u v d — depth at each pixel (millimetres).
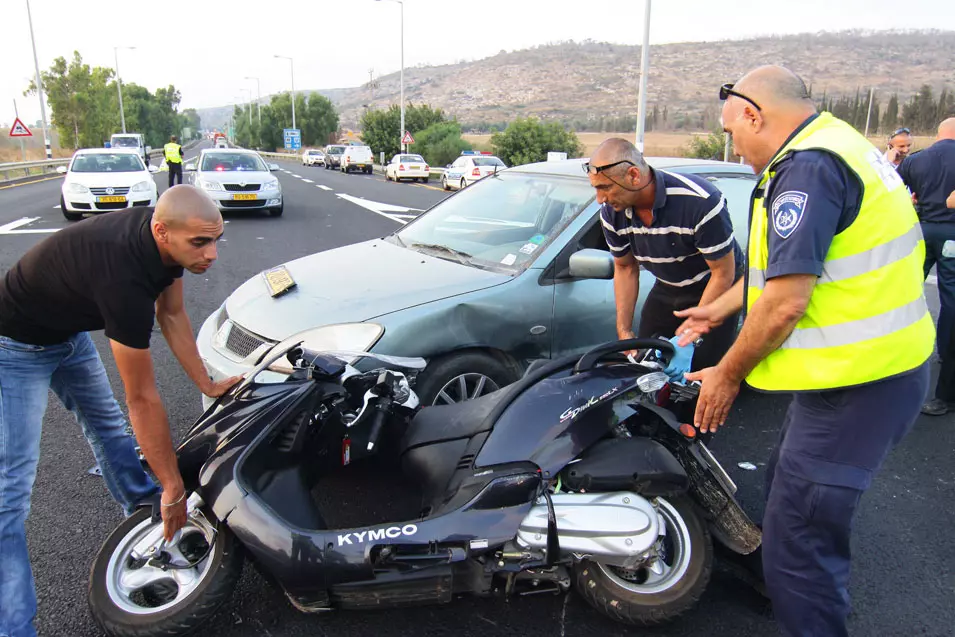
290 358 2764
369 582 2314
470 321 3586
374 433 2754
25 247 10070
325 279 3873
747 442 4188
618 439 2584
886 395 2041
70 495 3445
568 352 3936
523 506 2383
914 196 5047
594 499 2418
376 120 53156
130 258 2186
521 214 4316
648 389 2557
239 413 2570
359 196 20422
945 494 3693
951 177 4738
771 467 2830
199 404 4539
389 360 2900
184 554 2547
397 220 14180
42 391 2504
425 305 3512
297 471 2561
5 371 2391
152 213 2291
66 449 3920
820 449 2107
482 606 2738
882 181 1988
